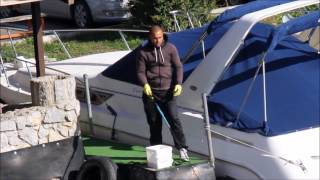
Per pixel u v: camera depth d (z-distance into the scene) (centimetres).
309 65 1053
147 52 1001
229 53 1037
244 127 963
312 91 1016
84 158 1059
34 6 1097
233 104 998
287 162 922
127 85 1158
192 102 1055
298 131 948
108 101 1188
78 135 1061
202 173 963
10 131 991
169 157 950
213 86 1034
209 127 975
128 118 1143
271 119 962
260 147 944
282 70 1034
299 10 1202
